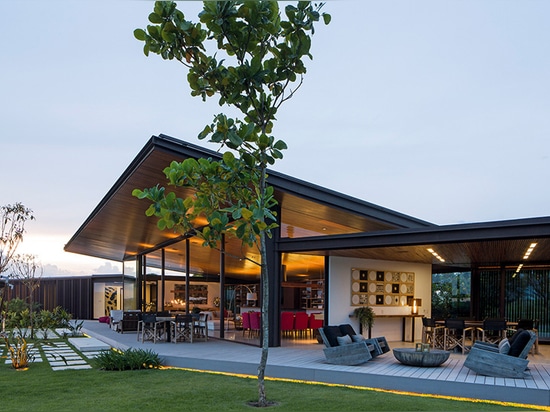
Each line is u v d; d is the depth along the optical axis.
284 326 14.52
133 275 27.02
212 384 8.01
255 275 19.36
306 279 19.70
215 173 6.25
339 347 9.32
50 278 29.89
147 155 11.77
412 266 15.75
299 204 12.45
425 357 8.91
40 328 17.50
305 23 5.90
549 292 15.77
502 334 12.14
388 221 13.16
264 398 6.40
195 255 19.97
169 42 5.75
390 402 6.68
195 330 15.95
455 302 18.39
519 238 8.53
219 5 5.49
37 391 7.39
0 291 17.55
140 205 15.21
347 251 12.46
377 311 14.64
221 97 6.15
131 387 7.71
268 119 6.37
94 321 27.42
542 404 6.87
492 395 7.18
